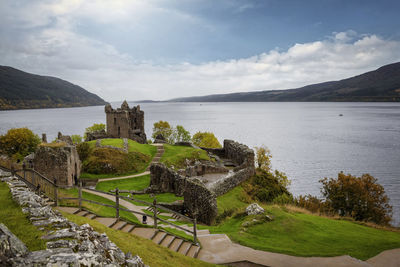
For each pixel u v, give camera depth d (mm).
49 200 17375
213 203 26188
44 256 6469
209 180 39781
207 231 20312
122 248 11305
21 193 12242
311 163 111438
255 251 15969
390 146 144000
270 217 21688
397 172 95250
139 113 88125
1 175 16000
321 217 24172
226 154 64312
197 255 15414
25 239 7871
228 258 15102
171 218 26234
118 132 77250
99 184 42719
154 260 11477
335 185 41219
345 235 19047
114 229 14219
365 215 37688
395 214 60312
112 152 52562
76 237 8305
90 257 7184
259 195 39781
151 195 35625
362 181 40375
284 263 14492
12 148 73375
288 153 131500
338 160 115625
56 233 8422
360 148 140625
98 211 18406
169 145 68625
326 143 157875
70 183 36938
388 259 15023
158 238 15305
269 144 155625
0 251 5809
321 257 15141
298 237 18406
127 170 49812
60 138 59062
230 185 38344
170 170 38000
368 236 19188
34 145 76688
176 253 13711
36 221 9414
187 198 29781
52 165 34781
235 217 23656
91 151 52375
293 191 79500
